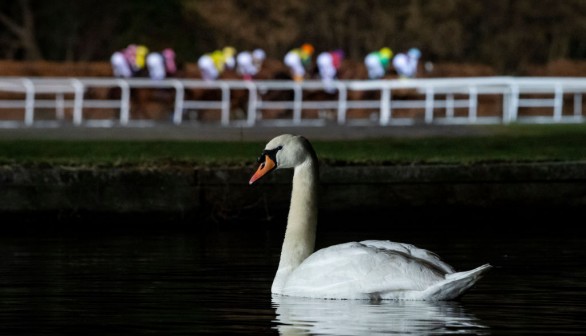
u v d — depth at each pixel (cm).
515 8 6650
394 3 6625
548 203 1961
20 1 6100
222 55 4388
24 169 1883
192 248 1614
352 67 4566
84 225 1895
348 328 1009
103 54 6219
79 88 3819
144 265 1421
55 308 1112
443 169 1936
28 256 1519
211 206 1905
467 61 6706
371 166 1930
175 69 4409
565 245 1647
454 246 1636
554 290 1213
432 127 3247
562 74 5044
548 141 2592
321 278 1148
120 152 2302
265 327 1016
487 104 4634
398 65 4338
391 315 1062
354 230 1892
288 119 4319
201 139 2725
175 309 1104
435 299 1112
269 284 1257
